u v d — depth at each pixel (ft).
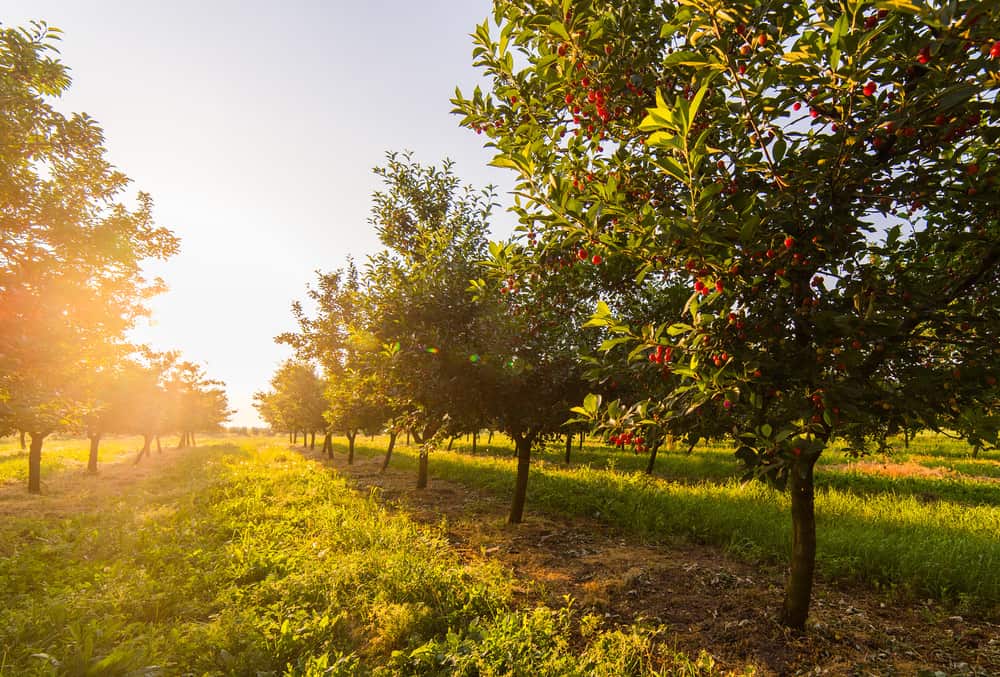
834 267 11.52
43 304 23.43
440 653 13.39
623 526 30.89
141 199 33.09
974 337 11.06
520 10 13.05
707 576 21.09
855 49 8.19
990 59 8.03
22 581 19.12
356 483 52.70
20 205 23.41
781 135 10.68
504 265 15.70
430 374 28.68
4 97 21.07
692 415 11.87
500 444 116.98
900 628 16.12
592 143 13.43
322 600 17.46
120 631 14.25
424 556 22.54
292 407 112.16
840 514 29.99
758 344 11.84
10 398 23.75
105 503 41.63
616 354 16.03
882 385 11.85
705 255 10.25
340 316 72.08
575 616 17.26
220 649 13.64
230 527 27.58
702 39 9.71
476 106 13.74
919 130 9.77
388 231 42.42
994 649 14.66
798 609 15.56
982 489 45.62
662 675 12.94
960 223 11.68
